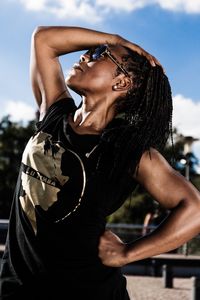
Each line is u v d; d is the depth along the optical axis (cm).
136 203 3053
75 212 200
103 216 206
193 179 2083
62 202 200
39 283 199
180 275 1328
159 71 217
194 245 1391
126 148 204
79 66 220
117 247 202
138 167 207
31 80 246
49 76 239
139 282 1126
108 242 204
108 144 206
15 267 204
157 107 213
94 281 202
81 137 209
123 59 215
